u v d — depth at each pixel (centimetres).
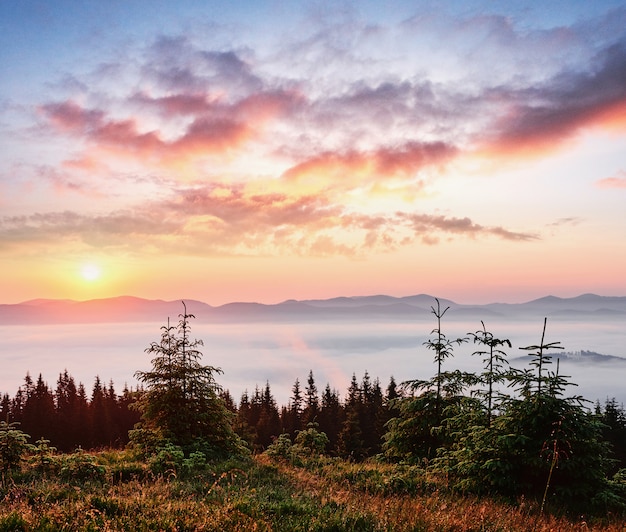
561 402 988
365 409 5338
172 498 814
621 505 932
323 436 1752
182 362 1477
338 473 1248
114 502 735
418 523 721
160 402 1404
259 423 5628
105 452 1414
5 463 1027
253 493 864
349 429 4153
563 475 997
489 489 1029
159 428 1395
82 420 5566
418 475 1211
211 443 1426
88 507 694
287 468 1283
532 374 1030
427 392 1416
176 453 1170
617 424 4178
